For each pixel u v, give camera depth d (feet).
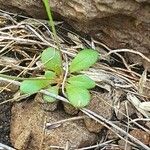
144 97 0.49
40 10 0.52
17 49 0.51
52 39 0.52
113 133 0.46
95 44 0.53
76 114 0.47
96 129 0.46
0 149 0.46
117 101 0.48
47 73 0.48
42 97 0.47
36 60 0.50
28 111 0.47
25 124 0.46
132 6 0.45
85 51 0.49
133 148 0.46
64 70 0.49
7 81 0.48
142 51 0.50
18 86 0.49
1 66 0.50
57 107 0.47
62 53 0.51
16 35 0.52
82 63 0.48
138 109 0.48
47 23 0.53
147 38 0.48
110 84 0.49
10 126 0.48
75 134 0.46
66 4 0.48
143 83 0.50
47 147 0.45
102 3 0.45
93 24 0.50
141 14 0.46
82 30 0.52
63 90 0.46
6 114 0.48
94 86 0.47
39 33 0.53
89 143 0.46
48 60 0.48
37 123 0.46
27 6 0.52
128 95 0.49
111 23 0.49
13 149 0.46
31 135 0.46
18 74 0.50
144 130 0.47
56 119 0.46
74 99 0.45
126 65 0.51
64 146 0.45
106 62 0.52
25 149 0.46
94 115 0.46
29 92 0.46
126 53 0.52
